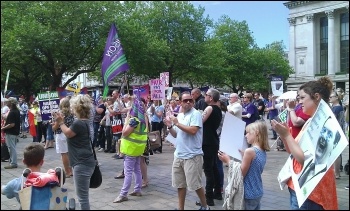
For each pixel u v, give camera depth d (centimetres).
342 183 646
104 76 749
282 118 618
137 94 639
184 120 505
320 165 291
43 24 2883
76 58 3002
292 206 340
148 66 3212
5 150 1017
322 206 321
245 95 1056
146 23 3678
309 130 318
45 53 2861
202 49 3859
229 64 4634
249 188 393
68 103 657
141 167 693
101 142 1221
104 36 2942
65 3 2875
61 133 779
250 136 411
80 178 456
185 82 4841
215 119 568
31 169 395
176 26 3788
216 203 577
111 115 1067
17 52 2647
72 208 356
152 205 562
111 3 3092
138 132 614
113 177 795
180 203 514
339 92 794
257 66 4669
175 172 512
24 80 3594
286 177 345
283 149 1132
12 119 920
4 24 2831
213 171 594
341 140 273
